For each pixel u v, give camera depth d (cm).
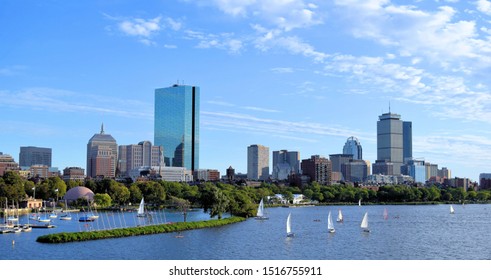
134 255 16388
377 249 18688
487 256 17450
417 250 18575
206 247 18262
